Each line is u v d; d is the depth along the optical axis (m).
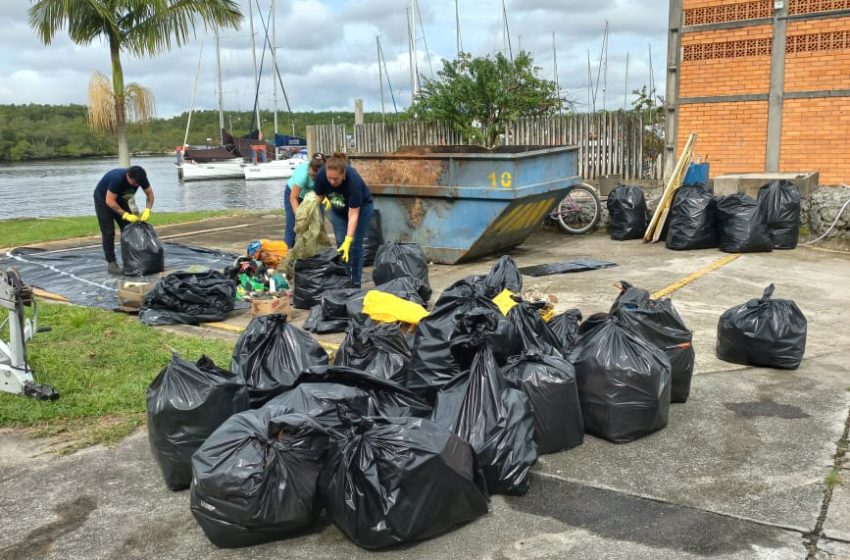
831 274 8.39
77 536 3.41
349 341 4.71
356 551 3.20
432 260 9.81
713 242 10.12
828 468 3.83
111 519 3.55
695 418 4.52
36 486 3.89
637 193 11.18
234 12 15.07
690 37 12.50
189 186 44.19
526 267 9.27
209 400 3.70
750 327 5.34
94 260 10.34
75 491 3.83
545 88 17.03
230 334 6.54
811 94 11.55
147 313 6.97
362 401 3.76
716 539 3.21
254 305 6.92
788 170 11.95
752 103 12.09
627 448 4.14
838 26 11.17
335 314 6.50
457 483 3.21
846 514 3.38
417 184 9.65
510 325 4.36
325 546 3.25
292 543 3.28
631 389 4.13
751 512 3.43
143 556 3.24
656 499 3.57
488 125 16.89
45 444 4.39
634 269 8.93
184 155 52.16
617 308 4.78
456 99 16.94
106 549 3.30
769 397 4.83
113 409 4.83
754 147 12.20
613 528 3.32
